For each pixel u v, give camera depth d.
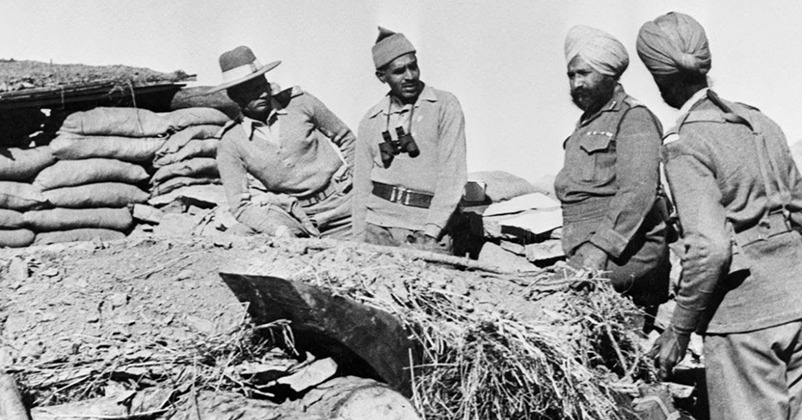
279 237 5.49
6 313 4.61
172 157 8.18
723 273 4.32
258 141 6.62
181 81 8.72
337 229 6.78
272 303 4.16
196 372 4.18
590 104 5.26
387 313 4.19
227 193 6.61
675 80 4.49
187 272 4.98
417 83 6.04
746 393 4.42
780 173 4.39
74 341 4.37
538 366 4.30
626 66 5.19
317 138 6.81
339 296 4.11
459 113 5.99
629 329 5.00
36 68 8.29
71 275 4.98
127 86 8.08
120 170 7.88
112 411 4.01
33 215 7.38
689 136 4.36
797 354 4.39
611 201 5.14
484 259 6.46
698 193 4.31
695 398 5.47
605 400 4.46
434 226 5.84
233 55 6.55
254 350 4.30
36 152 7.48
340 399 4.05
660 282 5.40
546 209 6.77
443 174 5.93
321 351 4.36
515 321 4.43
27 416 3.86
